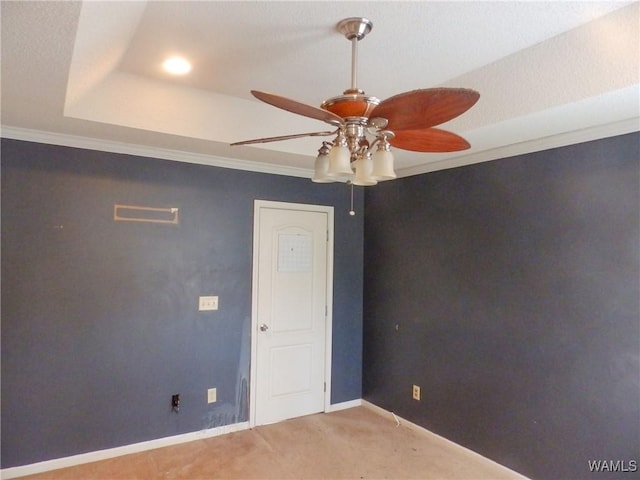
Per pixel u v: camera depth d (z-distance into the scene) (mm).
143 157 3102
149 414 3111
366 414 3896
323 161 1799
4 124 2557
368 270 4125
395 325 3787
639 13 1704
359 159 1695
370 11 1736
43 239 2766
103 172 2961
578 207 2484
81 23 1374
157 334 3146
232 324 3471
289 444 3252
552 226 2615
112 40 1852
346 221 4094
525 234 2770
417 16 1774
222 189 3436
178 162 3244
